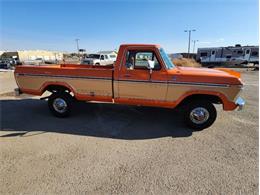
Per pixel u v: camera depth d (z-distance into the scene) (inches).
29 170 125.3
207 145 160.4
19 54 2486.5
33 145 159.0
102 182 114.3
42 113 237.8
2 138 171.5
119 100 199.8
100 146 157.9
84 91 206.5
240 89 173.8
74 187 110.0
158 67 185.3
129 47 187.6
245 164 133.5
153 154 145.9
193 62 1424.7
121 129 192.7
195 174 122.1
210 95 183.8
